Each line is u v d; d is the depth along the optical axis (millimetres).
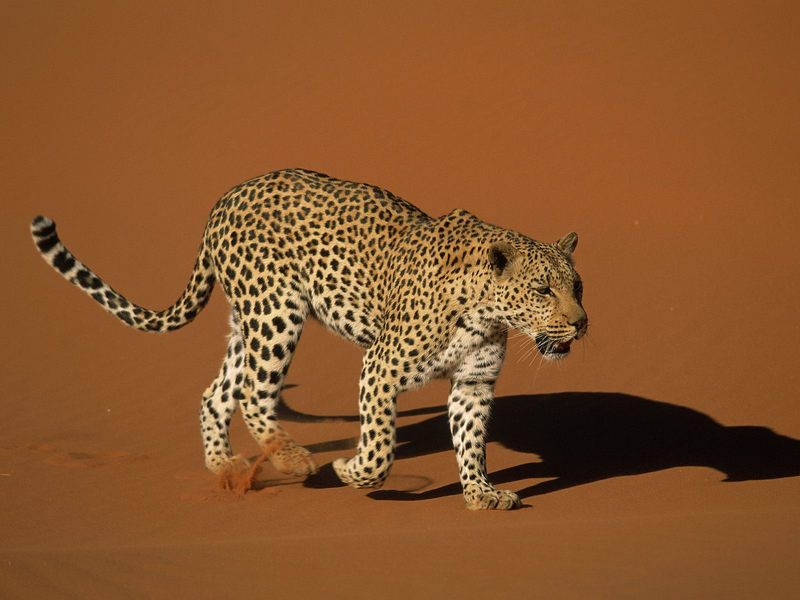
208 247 14805
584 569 8852
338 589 8547
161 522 12609
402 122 38094
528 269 12695
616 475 14680
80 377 20125
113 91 42219
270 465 15336
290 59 44406
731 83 38625
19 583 8859
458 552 9711
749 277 24344
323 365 20438
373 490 14062
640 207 30094
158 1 50219
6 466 15258
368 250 13844
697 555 9156
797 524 10312
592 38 42969
